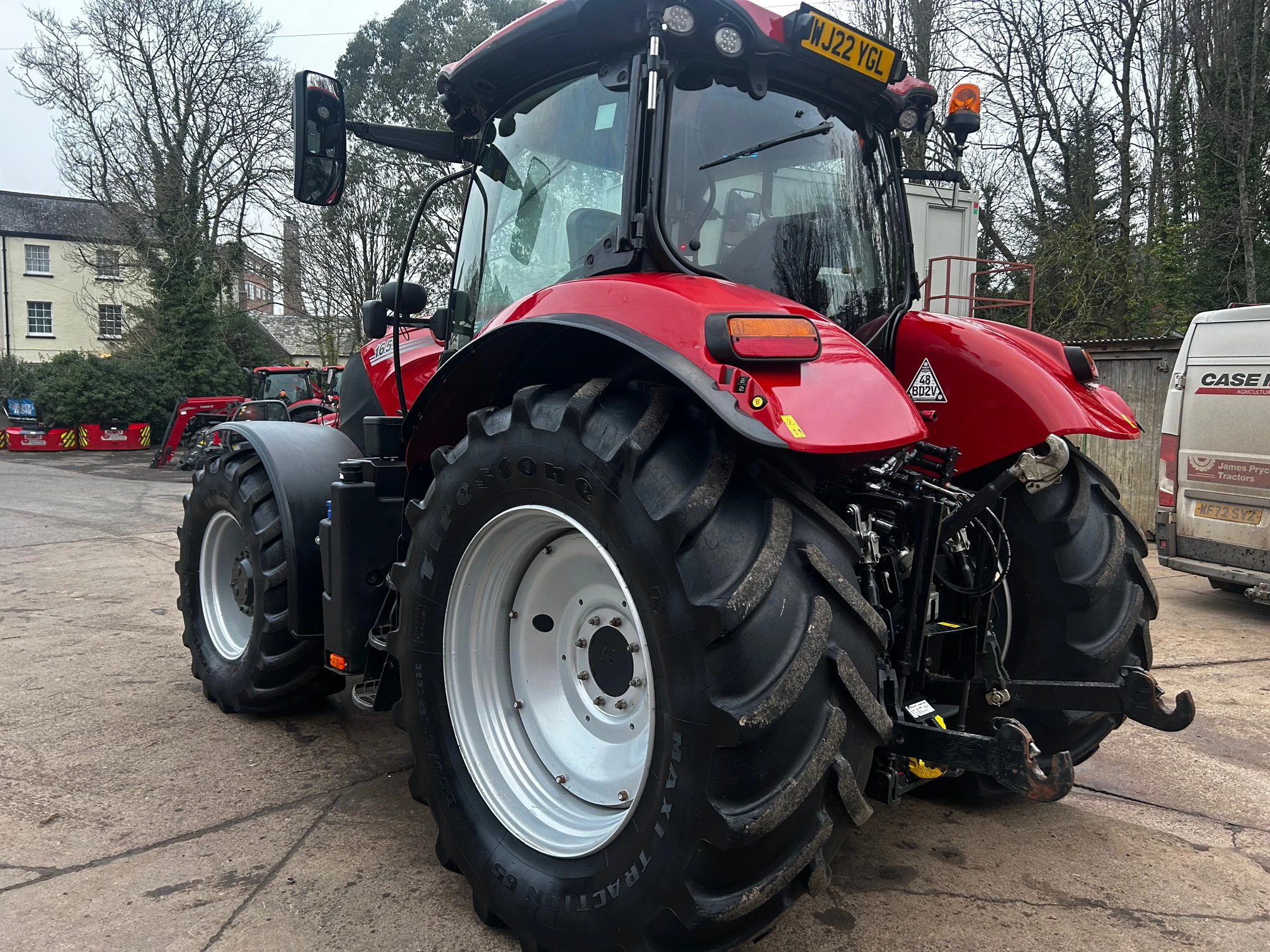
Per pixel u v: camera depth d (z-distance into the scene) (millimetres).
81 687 3914
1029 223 20516
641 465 1738
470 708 2230
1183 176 17312
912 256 2830
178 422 17250
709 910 1618
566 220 2422
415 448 2590
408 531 2783
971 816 2783
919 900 2271
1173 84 18359
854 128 2605
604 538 1791
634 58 2154
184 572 3816
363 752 3225
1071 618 2479
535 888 1955
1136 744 3400
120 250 24047
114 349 26703
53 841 2535
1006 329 2770
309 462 3287
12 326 36312
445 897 2270
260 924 2137
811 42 2217
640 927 1729
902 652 2029
